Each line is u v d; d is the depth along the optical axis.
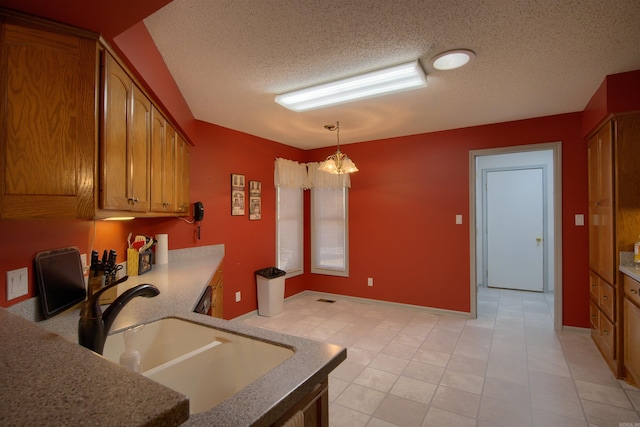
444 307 4.18
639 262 2.42
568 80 2.60
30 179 1.20
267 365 1.17
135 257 2.54
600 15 1.75
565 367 2.72
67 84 1.27
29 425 0.46
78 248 1.84
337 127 3.92
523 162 5.35
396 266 4.49
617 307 2.54
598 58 2.24
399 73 2.37
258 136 4.35
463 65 2.32
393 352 3.06
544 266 5.23
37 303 1.45
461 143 4.04
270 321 3.97
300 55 2.17
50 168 1.24
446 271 4.16
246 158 4.18
